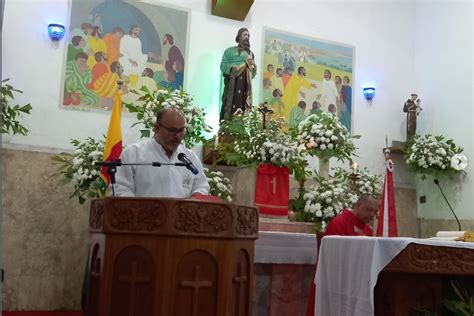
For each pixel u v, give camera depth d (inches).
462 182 373.1
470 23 383.9
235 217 126.6
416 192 410.9
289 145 265.0
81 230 303.6
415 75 430.9
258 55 376.2
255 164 260.4
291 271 233.0
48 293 292.8
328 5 408.5
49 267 294.8
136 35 340.5
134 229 120.3
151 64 342.3
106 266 120.7
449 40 401.4
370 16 423.2
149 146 163.6
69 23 323.9
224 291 123.3
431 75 414.9
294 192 322.3
